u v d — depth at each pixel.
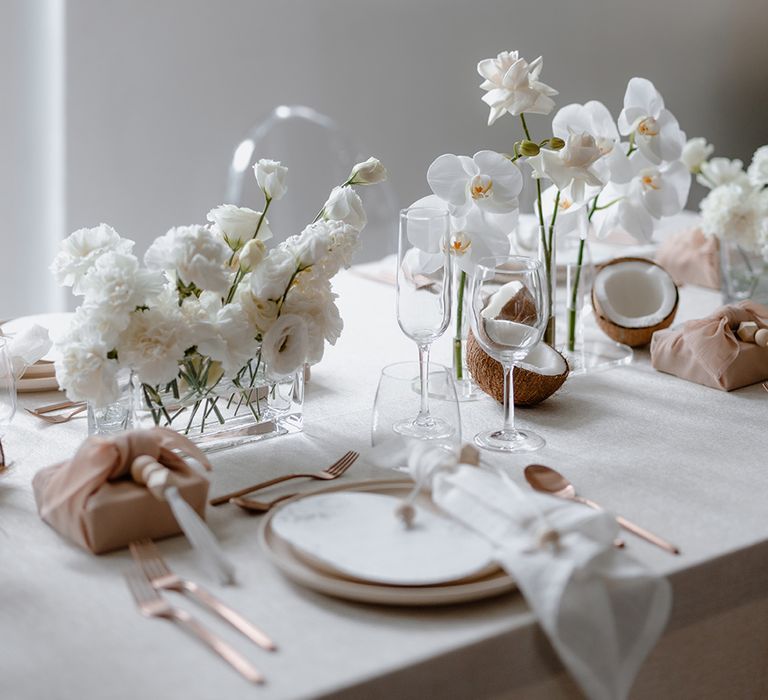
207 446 1.25
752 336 1.52
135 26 3.27
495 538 0.92
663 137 1.53
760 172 1.86
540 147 1.43
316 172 3.73
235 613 0.86
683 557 0.99
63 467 1.05
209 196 3.56
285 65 3.60
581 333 1.64
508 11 4.06
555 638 0.85
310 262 1.19
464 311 1.49
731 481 1.17
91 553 0.98
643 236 1.59
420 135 3.96
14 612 0.87
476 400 1.45
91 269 1.12
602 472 1.19
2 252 3.22
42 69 3.15
